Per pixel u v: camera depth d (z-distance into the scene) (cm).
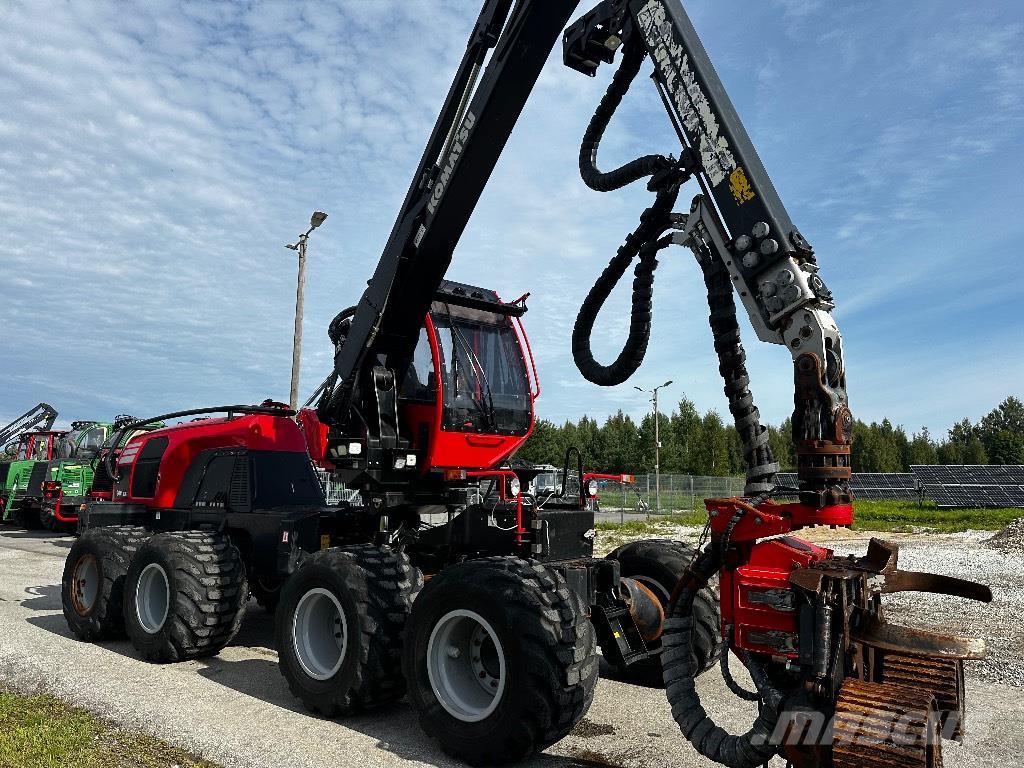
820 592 271
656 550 514
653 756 375
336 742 383
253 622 712
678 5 344
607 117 410
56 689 462
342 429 532
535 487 532
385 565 443
